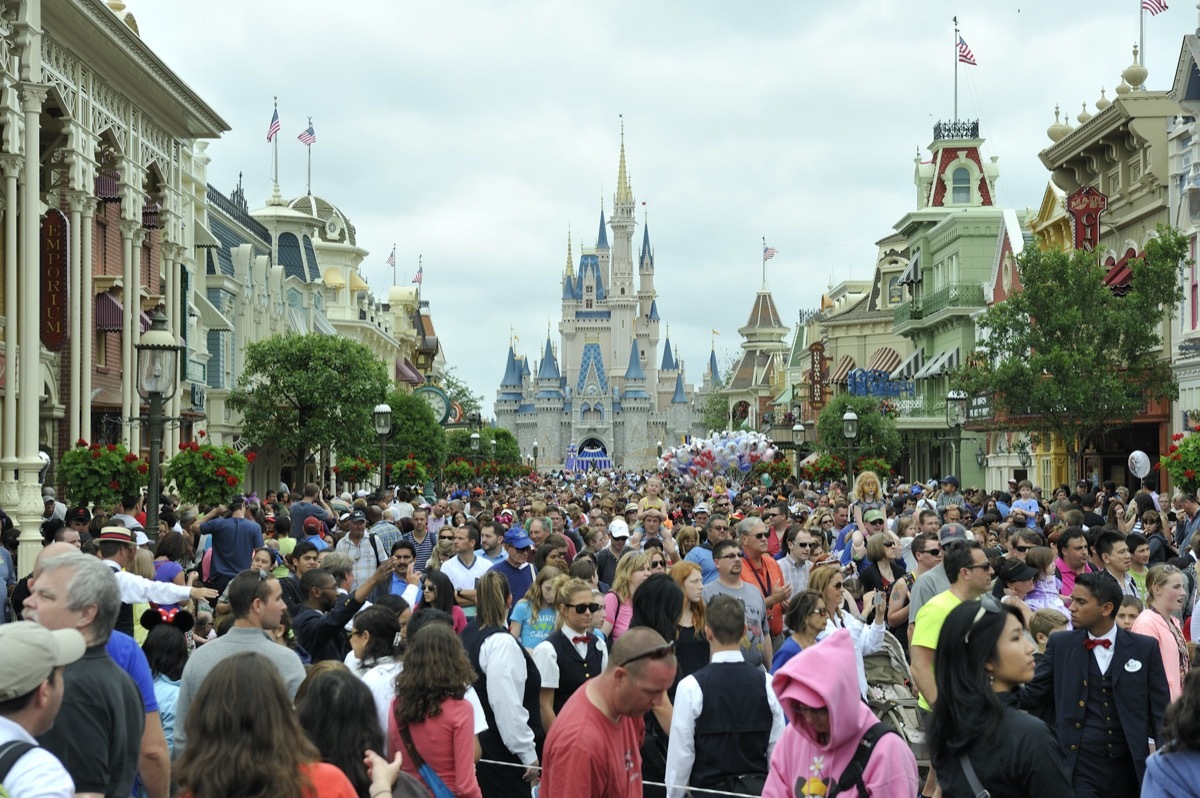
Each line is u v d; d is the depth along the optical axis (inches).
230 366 2239.2
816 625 420.2
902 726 465.4
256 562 582.9
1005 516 1178.0
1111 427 1781.5
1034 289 1691.7
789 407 5147.6
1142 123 1834.4
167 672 399.9
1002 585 579.2
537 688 435.5
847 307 4739.2
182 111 1562.5
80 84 1273.4
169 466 986.7
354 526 794.2
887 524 856.9
